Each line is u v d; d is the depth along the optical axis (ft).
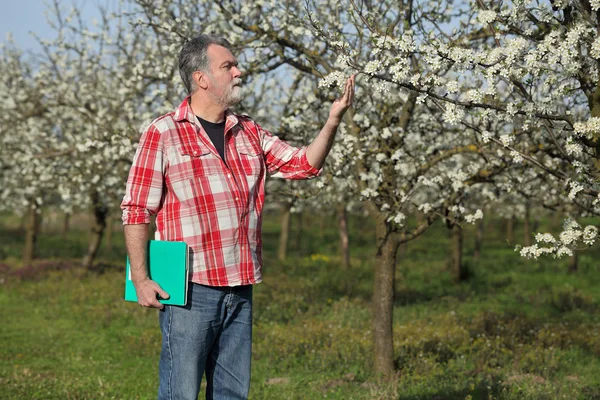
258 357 25.08
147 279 8.53
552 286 50.19
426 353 24.13
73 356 26.23
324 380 21.33
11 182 49.26
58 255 75.97
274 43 20.97
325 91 21.40
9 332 31.37
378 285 21.57
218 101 8.86
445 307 39.78
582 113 19.08
